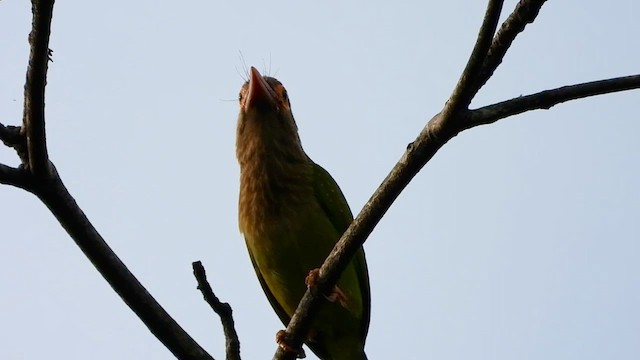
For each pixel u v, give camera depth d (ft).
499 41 24.11
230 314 30.86
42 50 23.65
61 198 26.35
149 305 28.48
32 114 24.50
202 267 30.40
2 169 25.31
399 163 26.86
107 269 27.76
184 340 28.96
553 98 25.29
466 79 24.25
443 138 25.61
